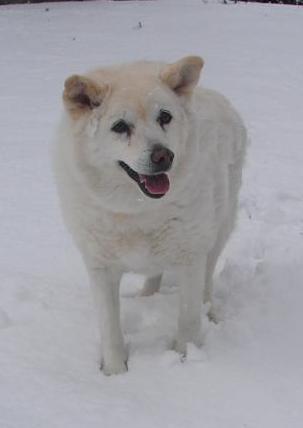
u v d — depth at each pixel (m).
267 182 6.64
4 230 5.74
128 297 4.87
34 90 9.84
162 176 3.47
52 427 3.34
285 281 4.79
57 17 14.77
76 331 4.32
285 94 9.41
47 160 7.28
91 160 3.53
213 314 4.53
